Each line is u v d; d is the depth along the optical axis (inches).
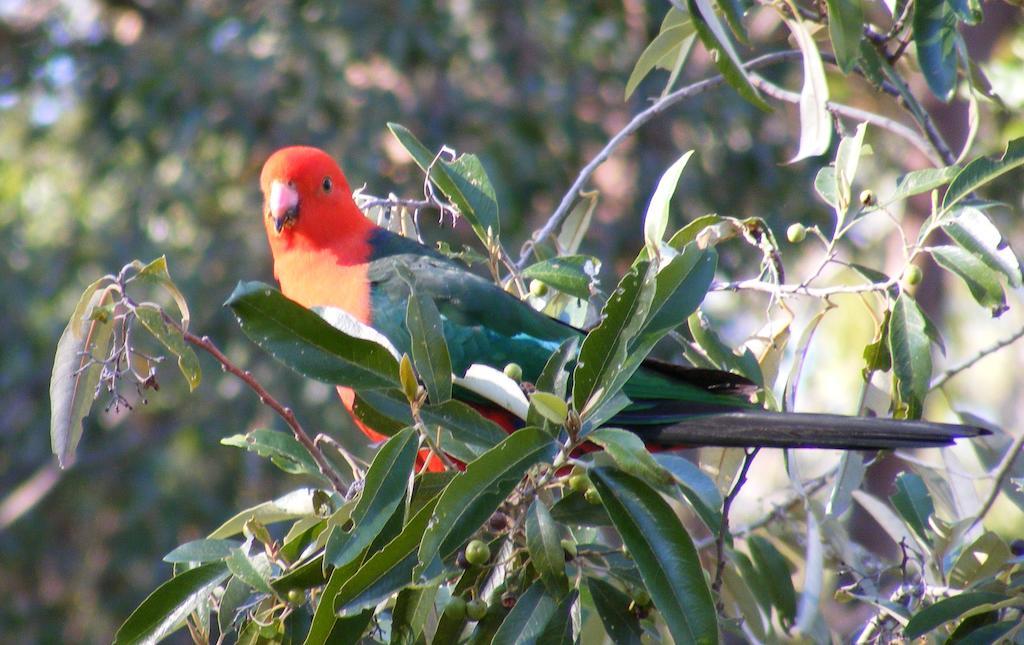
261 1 771.4
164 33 784.9
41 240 826.8
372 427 253.1
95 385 277.3
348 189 392.2
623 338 230.8
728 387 323.9
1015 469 335.9
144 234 762.8
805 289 299.4
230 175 759.7
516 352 352.8
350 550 225.6
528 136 745.0
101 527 791.7
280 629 261.1
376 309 366.6
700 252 240.1
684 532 226.7
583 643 299.6
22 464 781.3
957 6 297.3
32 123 804.0
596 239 737.0
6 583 778.2
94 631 780.6
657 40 341.4
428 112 730.8
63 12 817.5
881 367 301.6
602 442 227.0
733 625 296.0
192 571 261.0
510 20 755.4
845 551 318.3
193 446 764.6
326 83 730.2
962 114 697.6
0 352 783.7
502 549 256.1
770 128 766.5
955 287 882.8
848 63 299.0
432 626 274.8
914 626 266.7
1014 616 274.4
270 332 228.4
